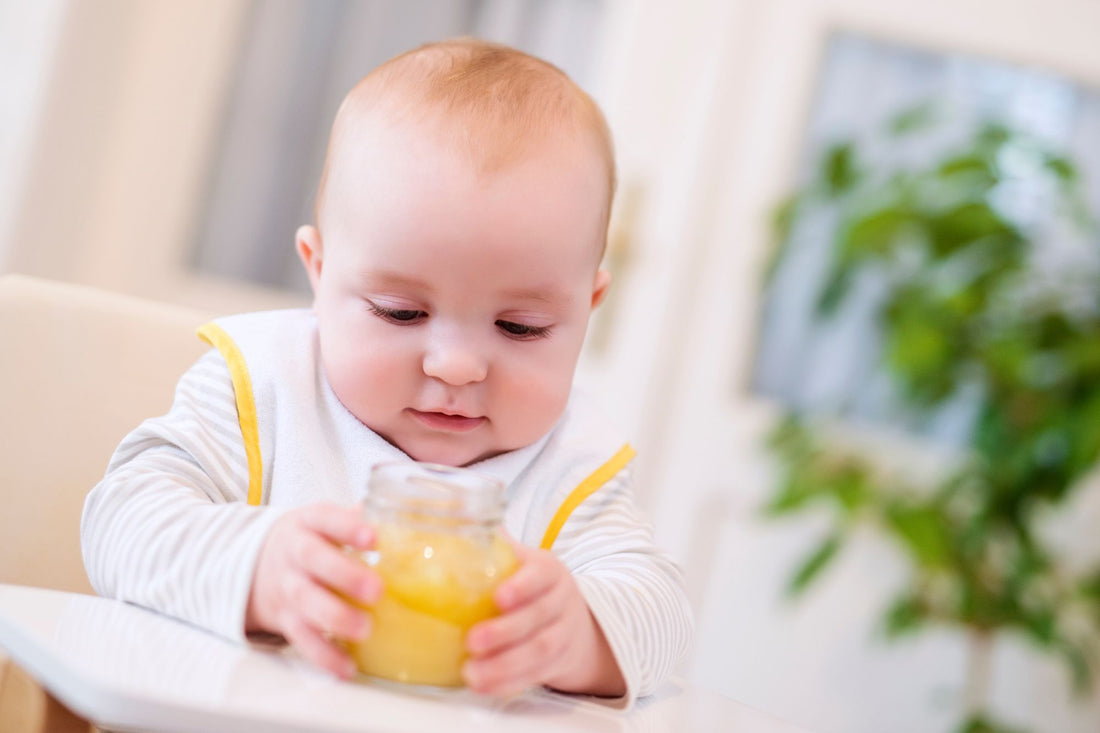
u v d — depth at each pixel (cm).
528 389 76
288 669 56
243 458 78
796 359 250
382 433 80
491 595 57
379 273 73
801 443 230
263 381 80
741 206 250
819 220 248
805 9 248
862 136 248
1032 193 246
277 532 60
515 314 74
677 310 248
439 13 253
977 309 216
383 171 73
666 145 251
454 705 55
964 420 243
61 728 57
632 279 249
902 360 218
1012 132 223
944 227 217
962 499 224
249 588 59
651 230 250
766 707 243
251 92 254
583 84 252
